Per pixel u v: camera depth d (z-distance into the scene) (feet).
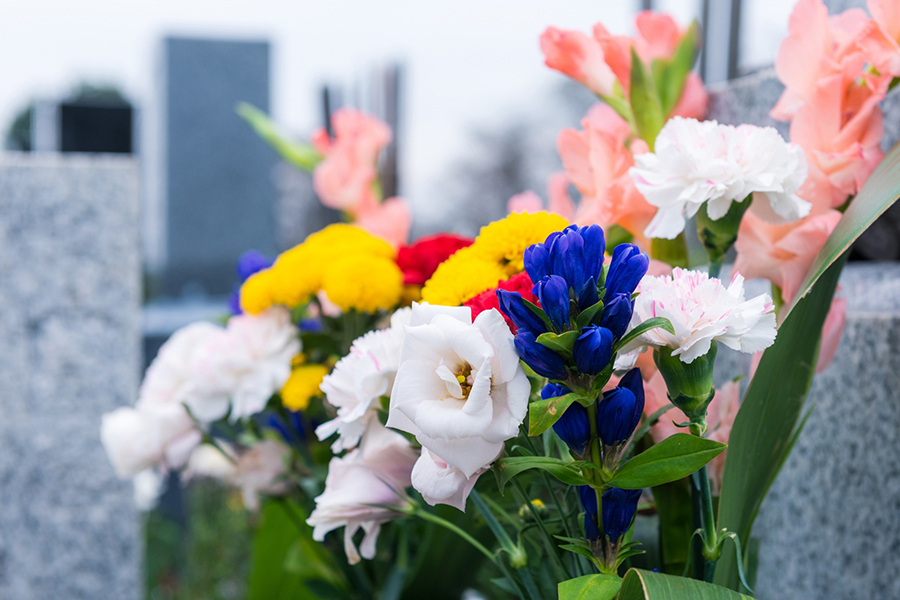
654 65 3.74
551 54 3.43
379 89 10.46
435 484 2.86
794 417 3.13
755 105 3.99
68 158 5.96
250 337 3.55
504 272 3.14
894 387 3.51
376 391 3.04
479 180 24.99
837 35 3.18
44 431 5.91
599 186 3.29
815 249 3.17
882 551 3.55
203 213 16.15
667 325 2.77
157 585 8.27
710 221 3.06
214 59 16.10
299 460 3.77
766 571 3.94
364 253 3.58
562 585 2.81
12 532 5.87
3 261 5.78
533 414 2.76
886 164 3.00
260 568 4.19
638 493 2.88
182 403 3.56
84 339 5.96
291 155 6.14
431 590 3.62
